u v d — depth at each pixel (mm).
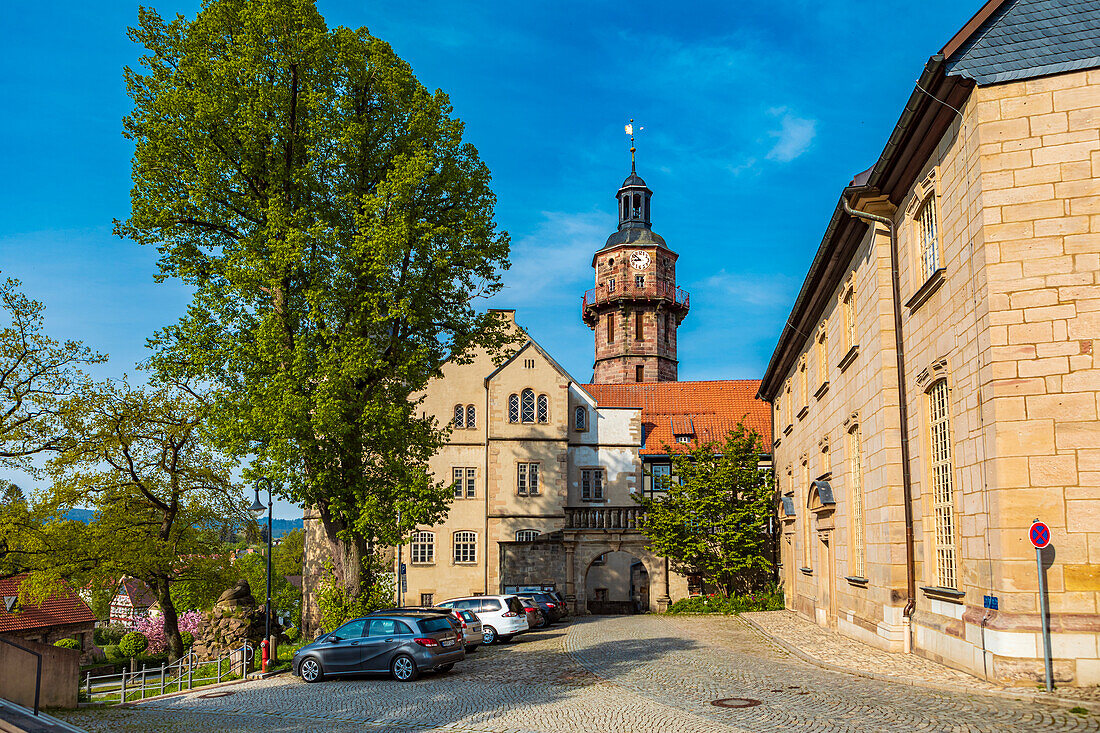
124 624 59156
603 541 38406
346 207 23703
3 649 14695
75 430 26344
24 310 25500
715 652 20297
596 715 12492
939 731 10148
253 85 22500
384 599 24344
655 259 66500
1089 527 12328
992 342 12969
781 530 36719
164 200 22734
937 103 14438
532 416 44969
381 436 21781
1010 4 14211
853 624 21484
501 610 25938
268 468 20844
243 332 22922
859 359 20547
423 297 23031
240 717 14016
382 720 13117
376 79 23688
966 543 14164
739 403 51031
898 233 17922
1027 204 13102
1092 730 9797
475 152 24734
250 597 28031
